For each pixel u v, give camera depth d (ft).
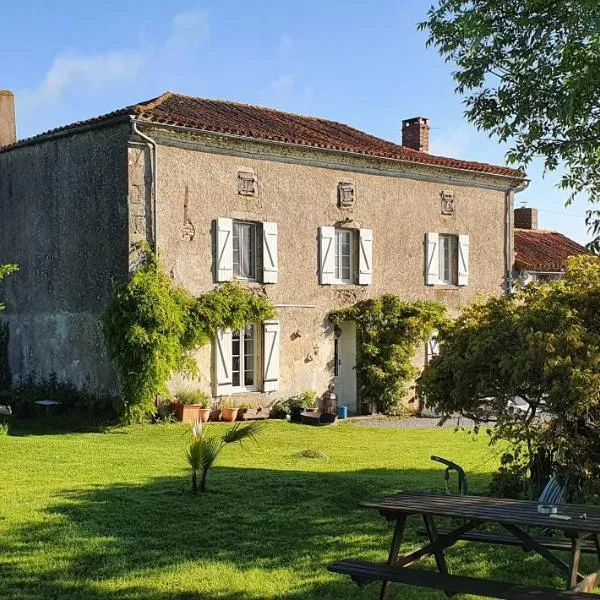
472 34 28.17
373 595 17.76
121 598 17.31
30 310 56.59
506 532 21.95
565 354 22.95
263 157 54.90
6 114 63.62
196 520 23.17
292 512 24.31
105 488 26.96
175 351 48.65
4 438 40.98
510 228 70.85
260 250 54.95
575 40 26.94
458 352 25.71
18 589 17.69
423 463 36.58
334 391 59.16
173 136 50.16
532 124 29.58
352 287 60.08
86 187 51.80
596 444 23.91
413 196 63.87
